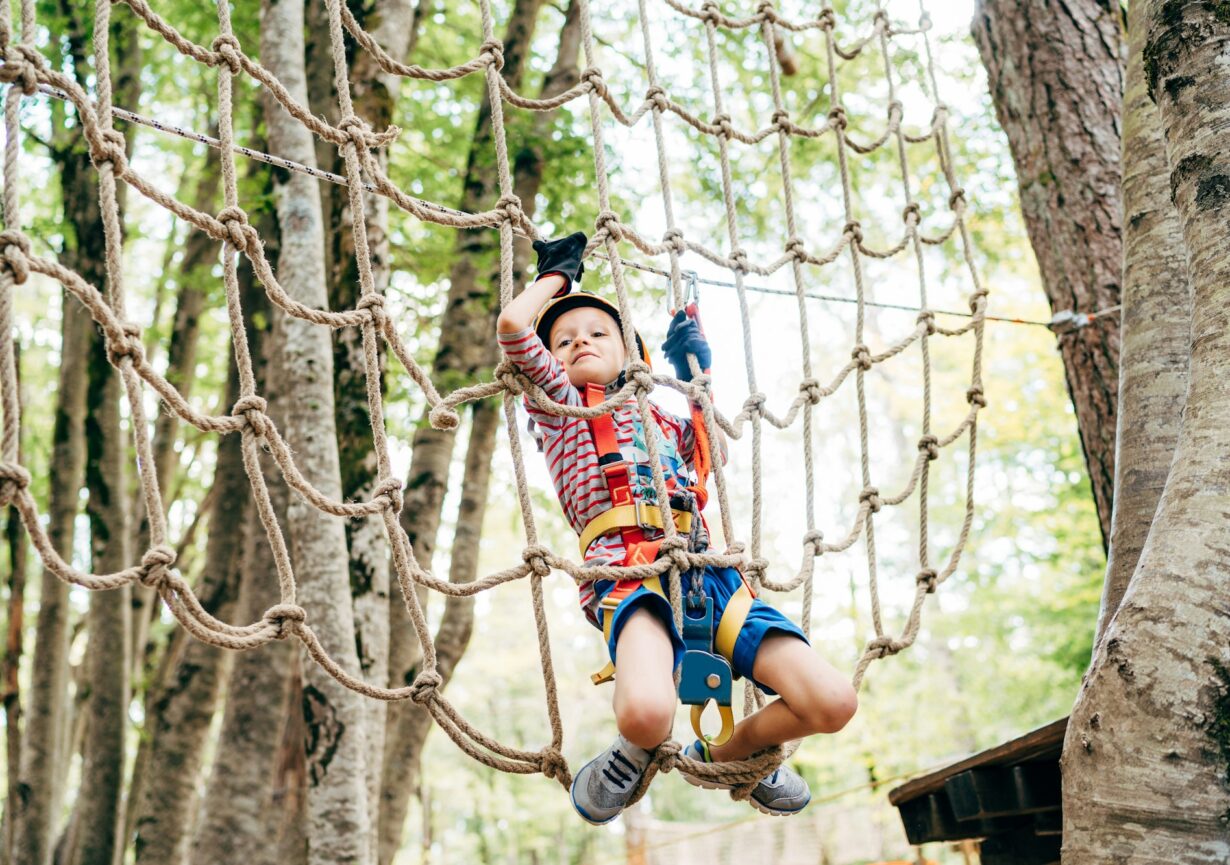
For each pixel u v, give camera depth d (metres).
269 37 6.22
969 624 18.88
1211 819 2.12
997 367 15.53
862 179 11.07
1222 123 2.65
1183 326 3.49
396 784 7.43
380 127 6.85
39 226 9.63
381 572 6.20
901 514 21.84
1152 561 2.36
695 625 2.89
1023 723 19.08
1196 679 2.20
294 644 7.50
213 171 10.49
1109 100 5.07
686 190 10.76
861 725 16.52
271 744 7.25
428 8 9.73
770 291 4.09
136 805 9.91
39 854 8.72
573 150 8.45
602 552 3.00
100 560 8.65
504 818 25.52
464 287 8.22
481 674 27.08
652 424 3.07
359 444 6.41
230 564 8.59
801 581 3.56
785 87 10.30
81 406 9.51
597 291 7.52
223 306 10.59
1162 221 3.61
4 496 2.39
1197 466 2.41
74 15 8.81
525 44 8.91
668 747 2.79
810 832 11.81
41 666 9.11
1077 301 4.89
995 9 5.41
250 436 2.87
